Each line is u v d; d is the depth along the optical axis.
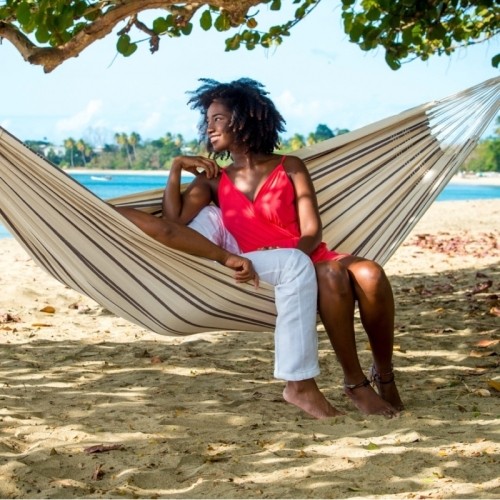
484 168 106.12
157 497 2.70
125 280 3.54
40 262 3.70
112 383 4.28
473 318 5.88
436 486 2.70
